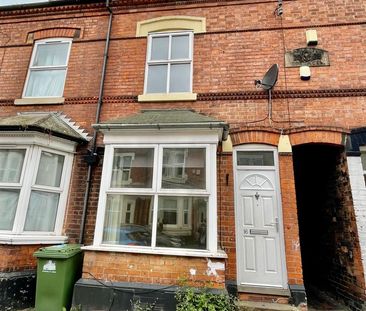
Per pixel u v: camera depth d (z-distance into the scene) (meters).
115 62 6.75
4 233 4.81
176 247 4.45
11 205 5.07
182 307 3.88
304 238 6.95
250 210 5.36
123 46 6.88
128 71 6.63
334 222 5.58
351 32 6.01
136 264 4.37
